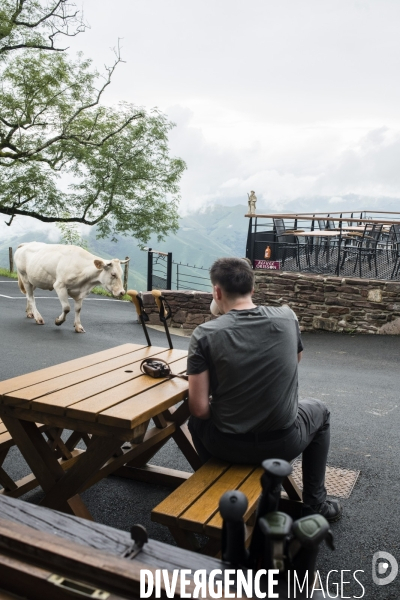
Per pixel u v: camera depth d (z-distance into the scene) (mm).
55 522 1870
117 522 3383
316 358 9070
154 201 23594
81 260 10664
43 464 2879
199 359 2746
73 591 1574
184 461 4391
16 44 20688
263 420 2758
